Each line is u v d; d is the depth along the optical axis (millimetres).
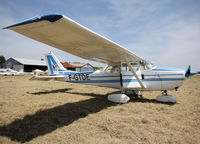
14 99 4934
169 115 3297
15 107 3908
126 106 4121
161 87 4898
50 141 2131
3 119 3002
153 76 4969
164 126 2652
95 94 6410
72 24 2314
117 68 5738
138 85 5004
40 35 2779
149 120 2883
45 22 2205
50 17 2062
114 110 3717
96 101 4832
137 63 5250
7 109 3686
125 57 4406
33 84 9992
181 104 4383
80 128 2594
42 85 9523
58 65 7188
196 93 6633
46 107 3932
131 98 5508
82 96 5805
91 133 2375
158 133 2361
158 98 4867
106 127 2586
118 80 5641
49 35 2807
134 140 2135
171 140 2102
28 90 7102
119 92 6973
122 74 5336
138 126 2635
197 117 3135
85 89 8000
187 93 6645
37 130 2506
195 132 2391
